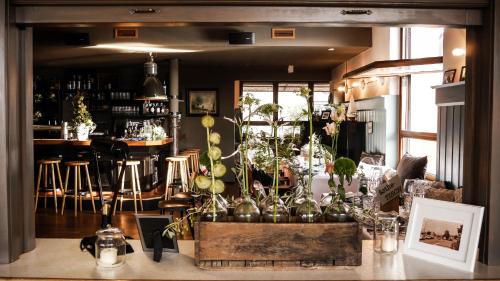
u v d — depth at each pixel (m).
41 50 8.86
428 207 2.10
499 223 2.01
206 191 2.24
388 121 7.84
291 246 1.86
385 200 2.90
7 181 2.01
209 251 1.86
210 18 2.05
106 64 11.19
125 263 1.99
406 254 2.11
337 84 11.69
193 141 12.25
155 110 11.50
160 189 9.42
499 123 2.00
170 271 1.88
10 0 2.02
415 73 6.70
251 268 1.87
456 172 5.21
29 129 2.21
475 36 2.12
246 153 2.02
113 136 11.43
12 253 2.02
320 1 2.02
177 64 10.42
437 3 2.02
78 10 2.06
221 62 11.17
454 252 1.96
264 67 12.34
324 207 2.12
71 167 8.41
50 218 7.26
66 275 1.84
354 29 8.57
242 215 1.91
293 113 2.05
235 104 12.97
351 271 1.88
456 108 5.23
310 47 8.69
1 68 2.00
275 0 2.02
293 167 2.16
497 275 1.87
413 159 6.56
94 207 7.75
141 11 2.05
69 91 11.82
